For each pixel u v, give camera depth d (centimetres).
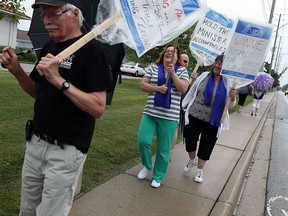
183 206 437
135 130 792
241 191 582
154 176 482
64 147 246
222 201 471
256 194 575
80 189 431
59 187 247
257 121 1352
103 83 238
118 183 475
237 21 471
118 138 697
